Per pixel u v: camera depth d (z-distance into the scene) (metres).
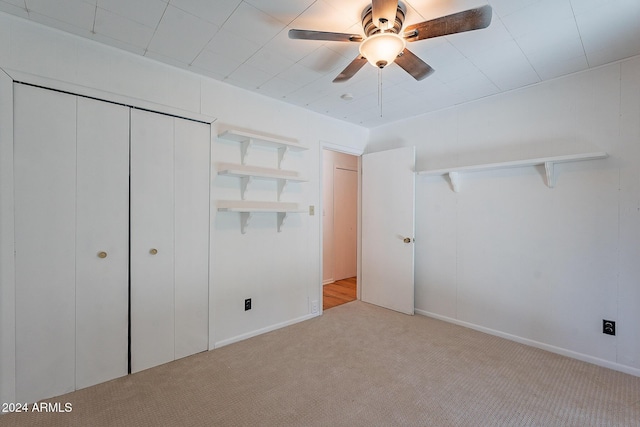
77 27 1.86
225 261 2.68
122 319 2.15
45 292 1.87
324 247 4.94
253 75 2.51
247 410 1.80
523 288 2.72
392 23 1.49
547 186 2.58
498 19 1.76
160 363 2.32
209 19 1.78
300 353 2.53
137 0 1.61
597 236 2.34
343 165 5.27
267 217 2.99
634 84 2.19
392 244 3.67
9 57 1.75
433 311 3.39
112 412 1.77
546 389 2.00
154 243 2.29
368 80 2.59
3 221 1.74
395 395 1.95
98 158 2.05
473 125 3.07
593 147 2.36
